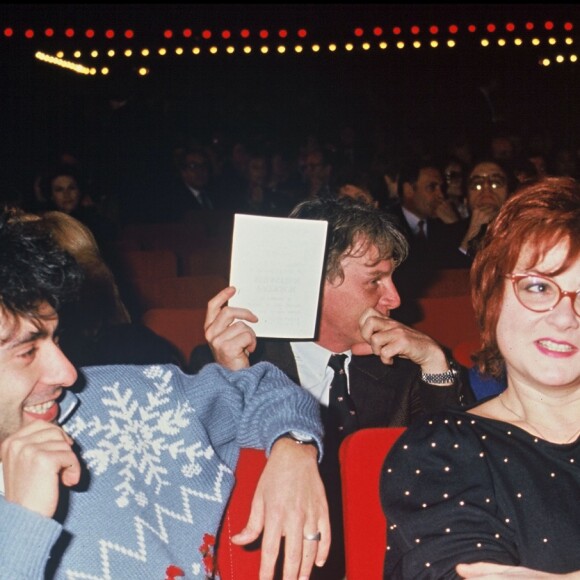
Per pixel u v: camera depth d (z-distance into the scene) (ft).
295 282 8.05
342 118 46.78
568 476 5.83
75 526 5.46
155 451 5.85
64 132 40.29
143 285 15.40
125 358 9.49
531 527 5.73
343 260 8.43
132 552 5.51
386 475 6.00
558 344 5.75
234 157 35.99
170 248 23.34
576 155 31.42
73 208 25.17
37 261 4.95
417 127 45.14
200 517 5.81
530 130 37.17
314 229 8.02
